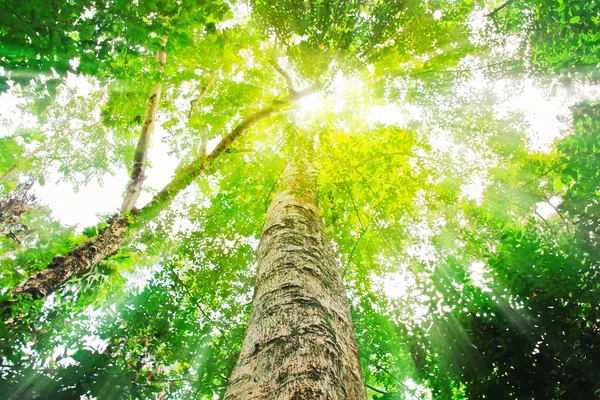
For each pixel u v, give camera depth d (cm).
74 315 453
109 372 361
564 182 397
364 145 622
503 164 682
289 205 388
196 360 564
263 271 251
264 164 916
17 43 305
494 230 638
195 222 760
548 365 347
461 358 411
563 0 378
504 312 398
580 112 380
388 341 599
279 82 1023
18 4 292
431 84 816
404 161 641
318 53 834
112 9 335
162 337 513
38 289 397
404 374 570
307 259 255
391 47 852
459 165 681
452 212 709
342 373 151
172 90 1025
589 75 400
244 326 627
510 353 371
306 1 786
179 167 768
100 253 490
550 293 356
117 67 414
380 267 709
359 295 685
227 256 762
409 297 511
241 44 895
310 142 647
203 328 611
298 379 133
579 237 365
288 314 183
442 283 468
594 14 356
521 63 645
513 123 726
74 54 337
